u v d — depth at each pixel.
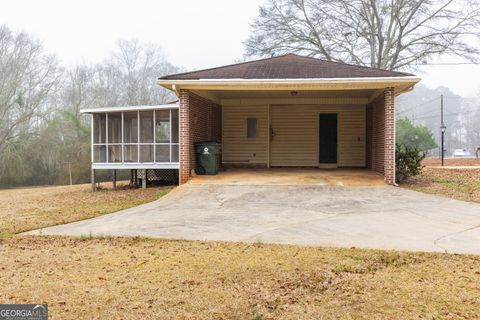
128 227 7.70
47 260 5.60
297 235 6.80
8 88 31.64
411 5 26.05
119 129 15.70
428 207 9.17
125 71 39.62
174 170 16.11
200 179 13.34
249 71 13.79
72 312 3.91
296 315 3.82
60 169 32.69
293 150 18.11
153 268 5.19
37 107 32.94
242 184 12.40
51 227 8.02
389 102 12.41
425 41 26.69
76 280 4.79
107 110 14.88
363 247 5.97
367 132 17.19
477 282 4.57
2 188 31.25
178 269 5.13
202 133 15.22
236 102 17.92
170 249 6.06
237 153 18.05
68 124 33.41
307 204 9.69
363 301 4.12
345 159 17.89
